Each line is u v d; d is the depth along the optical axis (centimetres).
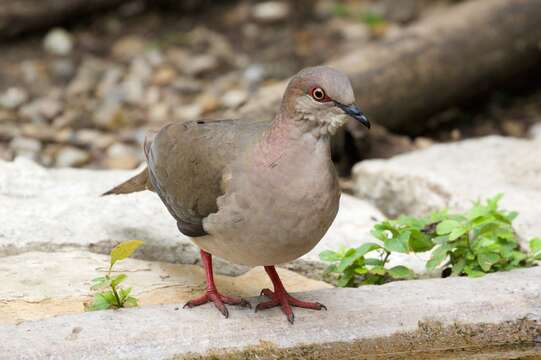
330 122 805
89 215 1080
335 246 1077
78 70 1944
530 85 1922
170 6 2184
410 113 1677
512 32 1753
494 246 992
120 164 1606
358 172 1343
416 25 1745
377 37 2084
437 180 1237
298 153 802
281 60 2000
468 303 885
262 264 853
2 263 979
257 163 810
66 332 796
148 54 2002
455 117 1817
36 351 768
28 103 1816
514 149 1381
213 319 845
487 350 873
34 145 1650
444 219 1014
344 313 865
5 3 1978
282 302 868
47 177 1177
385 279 1024
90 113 1797
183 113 1780
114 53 2016
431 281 932
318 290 913
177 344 806
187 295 949
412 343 861
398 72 1634
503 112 1836
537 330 883
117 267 994
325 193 804
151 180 945
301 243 820
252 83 1897
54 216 1070
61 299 910
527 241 1074
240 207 812
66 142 1684
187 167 870
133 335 800
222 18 2175
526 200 1173
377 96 1611
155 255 1042
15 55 1986
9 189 1129
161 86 1888
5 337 784
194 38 2083
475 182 1240
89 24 2111
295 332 843
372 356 851
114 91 1862
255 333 835
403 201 1274
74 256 1010
